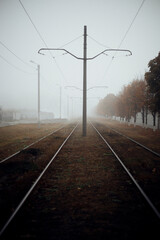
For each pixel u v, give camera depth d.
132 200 4.55
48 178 6.10
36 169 7.20
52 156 9.21
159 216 3.68
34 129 26.17
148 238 3.17
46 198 4.68
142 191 4.83
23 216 3.86
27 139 15.87
